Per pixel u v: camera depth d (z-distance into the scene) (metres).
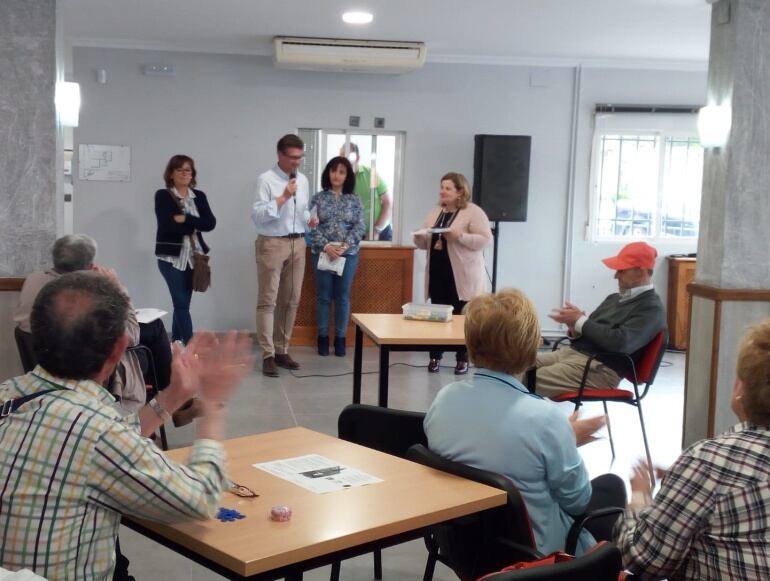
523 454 2.14
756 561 1.64
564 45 7.29
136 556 3.34
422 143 7.98
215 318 7.87
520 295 2.28
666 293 8.30
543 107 8.06
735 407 1.82
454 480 2.08
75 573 1.56
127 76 7.53
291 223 6.51
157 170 7.67
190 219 6.33
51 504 1.54
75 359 1.60
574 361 4.46
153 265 7.73
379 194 8.05
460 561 2.30
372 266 7.76
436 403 2.31
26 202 4.23
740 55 4.44
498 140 7.68
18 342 3.66
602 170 8.27
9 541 1.54
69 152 7.81
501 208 7.73
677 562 1.74
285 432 2.47
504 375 2.25
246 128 7.75
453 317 4.54
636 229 8.37
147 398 4.09
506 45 7.34
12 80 4.18
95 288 1.63
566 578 1.67
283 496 1.93
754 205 4.52
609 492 2.73
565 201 8.18
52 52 4.21
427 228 6.44
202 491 1.66
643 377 4.34
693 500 1.70
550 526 2.20
